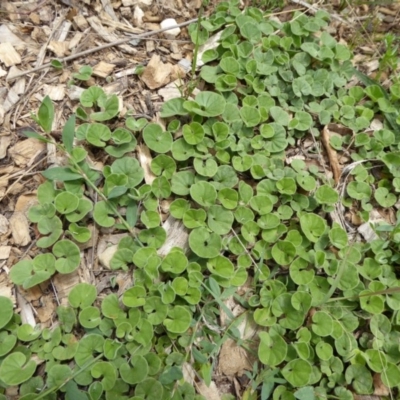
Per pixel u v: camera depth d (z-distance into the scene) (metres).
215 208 0.27
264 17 0.36
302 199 0.28
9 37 0.31
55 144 0.26
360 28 0.37
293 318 0.24
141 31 0.34
